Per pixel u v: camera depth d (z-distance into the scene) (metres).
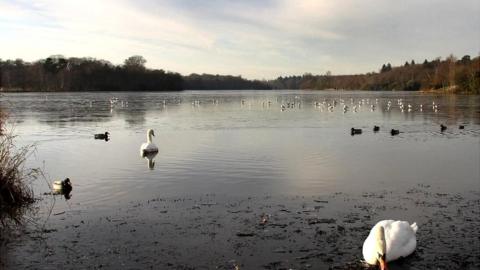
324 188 16.23
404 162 21.17
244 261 10.03
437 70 143.12
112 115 50.81
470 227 11.98
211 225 12.29
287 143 27.56
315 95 135.25
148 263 9.99
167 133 33.25
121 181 17.44
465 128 36.31
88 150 25.19
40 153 24.12
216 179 17.69
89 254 10.48
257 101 92.50
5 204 14.12
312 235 11.51
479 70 116.88
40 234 11.77
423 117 48.19
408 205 14.04
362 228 11.98
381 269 9.28
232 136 31.20
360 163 20.91
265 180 17.48
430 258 10.12
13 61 146.75
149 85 168.38
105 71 157.50
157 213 13.38
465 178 17.72
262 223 12.40
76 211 13.66
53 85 144.00
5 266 9.88
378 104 76.88
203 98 106.50
